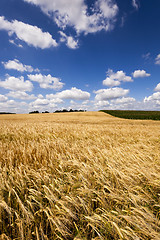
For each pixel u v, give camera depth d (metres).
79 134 6.57
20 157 2.87
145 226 1.27
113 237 1.31
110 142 5.12
